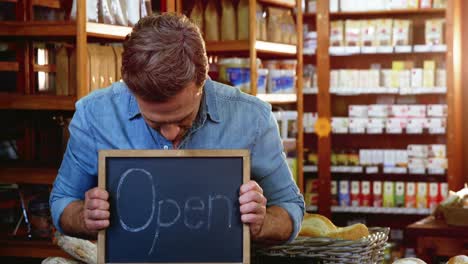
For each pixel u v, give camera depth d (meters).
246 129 2.21
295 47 6.21
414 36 7.98
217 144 2.18
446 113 7.55
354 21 7.74
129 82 1.82
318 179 7.85
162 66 1.78
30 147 4.09
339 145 8.22
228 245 2.05
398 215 8.05
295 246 2.39
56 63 3.89
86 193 2.06
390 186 7.76
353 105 7.82
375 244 2.48
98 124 2.20
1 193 3.95
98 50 3.92
